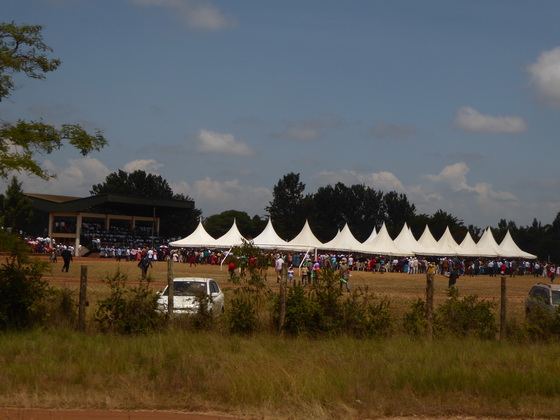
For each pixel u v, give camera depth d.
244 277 19.11
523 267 83.50
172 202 99.75
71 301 18.19
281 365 12.38
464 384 11.43
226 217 163.38
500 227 173.25
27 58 19.59
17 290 17.16
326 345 15.52
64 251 47.28
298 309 17.42
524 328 17.86
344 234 80.06
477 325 18.00
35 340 15.14
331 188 153.12
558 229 159.00
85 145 18.98
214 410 10.06
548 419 9.97
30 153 18.19
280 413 9.91
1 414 9.34
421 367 12.50
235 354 13.72
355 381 11.52
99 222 105.69
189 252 80.56
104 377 11.62
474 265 76.31
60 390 10.72
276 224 150.62
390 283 49.59
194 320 17.41
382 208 159.25
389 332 17.53
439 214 152.62
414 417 10.02
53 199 100.62
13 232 17.88
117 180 149.50
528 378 11.69
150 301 17.34
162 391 10.91
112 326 17.02
